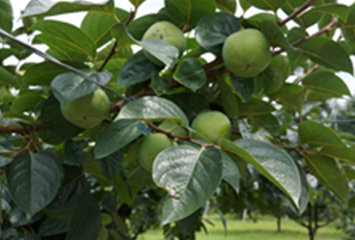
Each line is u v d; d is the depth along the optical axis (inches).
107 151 52.0
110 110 64.2
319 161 65.5
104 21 67.9
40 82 62.5
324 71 79.4
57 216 62.2
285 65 77.2
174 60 52.5
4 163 50.2
